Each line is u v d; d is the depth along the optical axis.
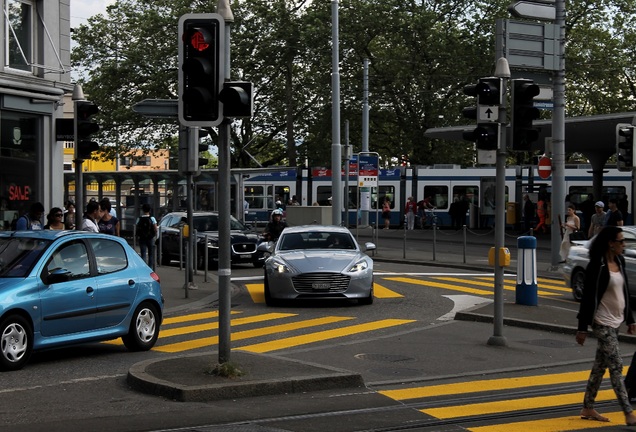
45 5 22.16
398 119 52.25
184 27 9.63
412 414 8.66
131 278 12.49
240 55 49.28
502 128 12.70
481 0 50.91
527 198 42.59
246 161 55.78
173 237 27.75
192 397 9.13
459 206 48.28
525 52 23.23
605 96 53.06
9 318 10.76
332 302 18.48
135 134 50.66
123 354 12.36
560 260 25.47
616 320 8.42
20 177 21.78
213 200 43.03
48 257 11.44
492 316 15.59
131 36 50.53
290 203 45.12
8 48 21.08
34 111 21.88
